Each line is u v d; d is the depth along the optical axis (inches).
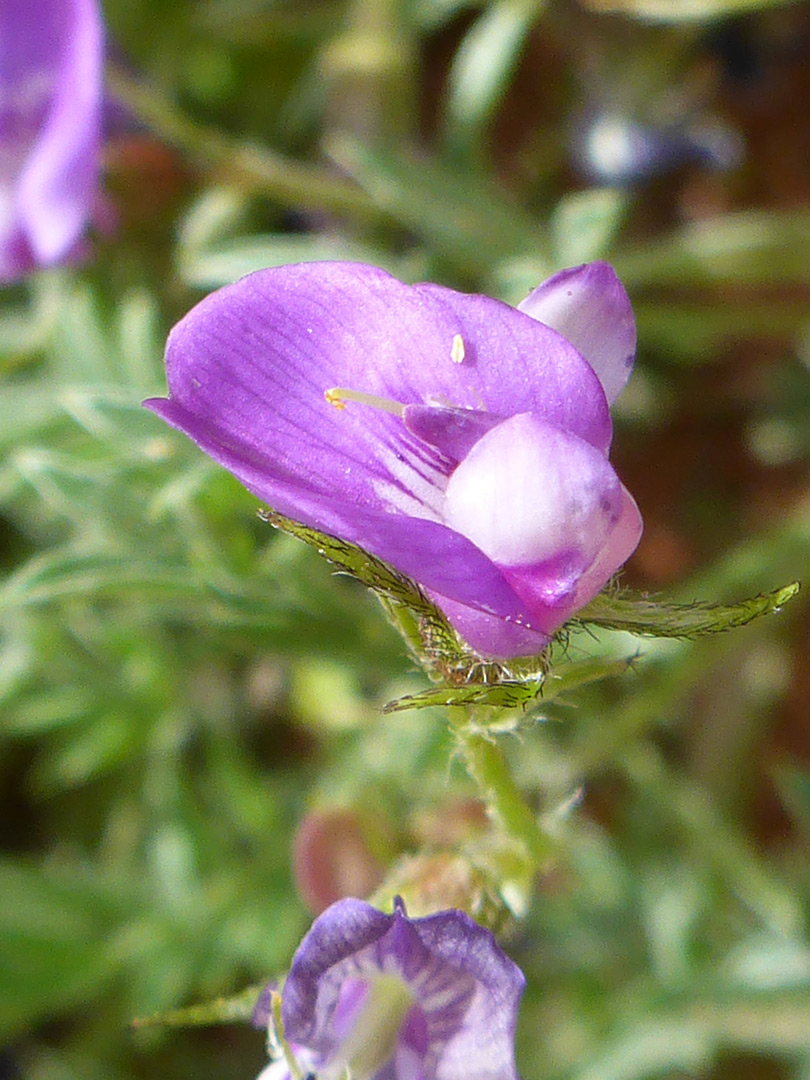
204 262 4.4
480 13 5.8
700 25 5.0
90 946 4.6
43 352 4.6
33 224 3.6
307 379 2.3
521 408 2.3
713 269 4.4
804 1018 3.9
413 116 5.0
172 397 2.3
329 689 4.8
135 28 5.5
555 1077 4.3
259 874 4.6
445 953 2.5
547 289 2.4
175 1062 5.1
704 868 4.4
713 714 5.0
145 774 5.1
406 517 2.2
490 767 2.7
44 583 3.6
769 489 5.5
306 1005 2.5
